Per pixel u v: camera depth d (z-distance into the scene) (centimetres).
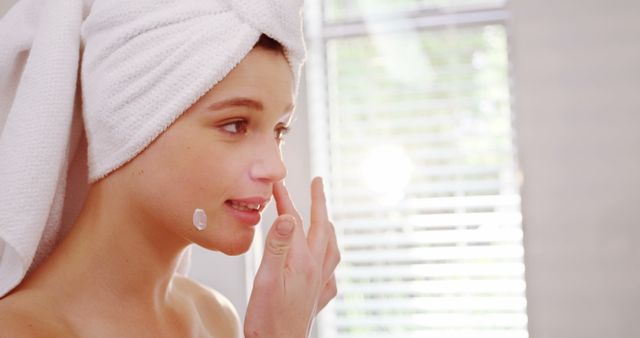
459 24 170
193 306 86
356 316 171
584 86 160
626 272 159
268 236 70
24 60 73
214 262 143
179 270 93
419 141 172
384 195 172
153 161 65
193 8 64
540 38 162
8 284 67
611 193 159
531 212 163
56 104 67
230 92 64
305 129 165
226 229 66
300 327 73
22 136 66
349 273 172
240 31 64
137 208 67
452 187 170
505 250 167
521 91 163
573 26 160
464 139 171
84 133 73
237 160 65
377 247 172
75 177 74
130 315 70
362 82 175
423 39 173
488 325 167
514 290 166
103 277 68
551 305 162
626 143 158
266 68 66
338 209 174
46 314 64
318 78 173
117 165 67
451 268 169
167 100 64
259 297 70
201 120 65
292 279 73
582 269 161
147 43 65
